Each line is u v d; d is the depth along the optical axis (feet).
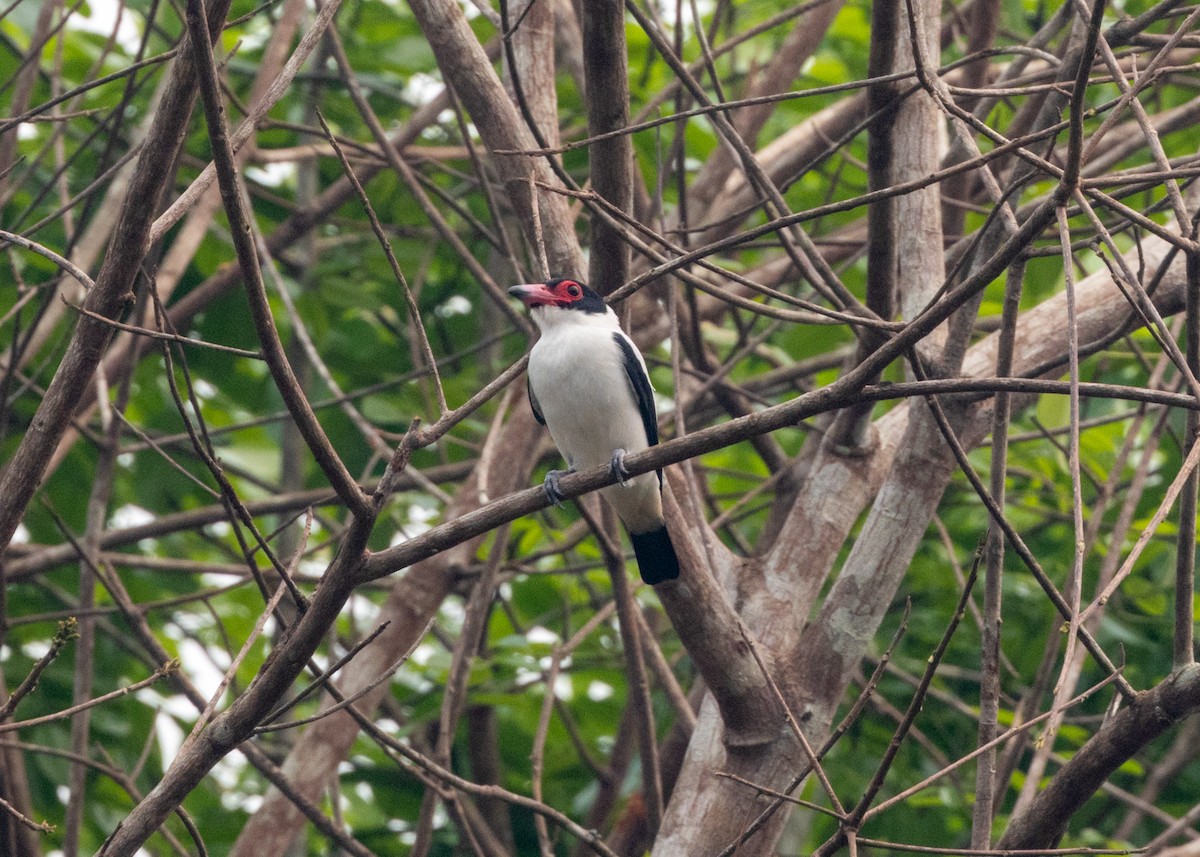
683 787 30.07
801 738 21.43
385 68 51.44
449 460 52.39
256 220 52.26
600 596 47.55
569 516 51.34
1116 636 41.68
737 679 28.73
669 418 41.09
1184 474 16.61
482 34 49.39
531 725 49.98
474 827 38.34
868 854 41.19
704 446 21.52
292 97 49.85
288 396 19.67
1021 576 44.34
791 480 37.99
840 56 53.52
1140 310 18.70
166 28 48.08
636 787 42.32
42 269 46.44
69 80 49.55
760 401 39.22
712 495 44.04
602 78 25.93
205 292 46.26
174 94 21.13
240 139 21.83
